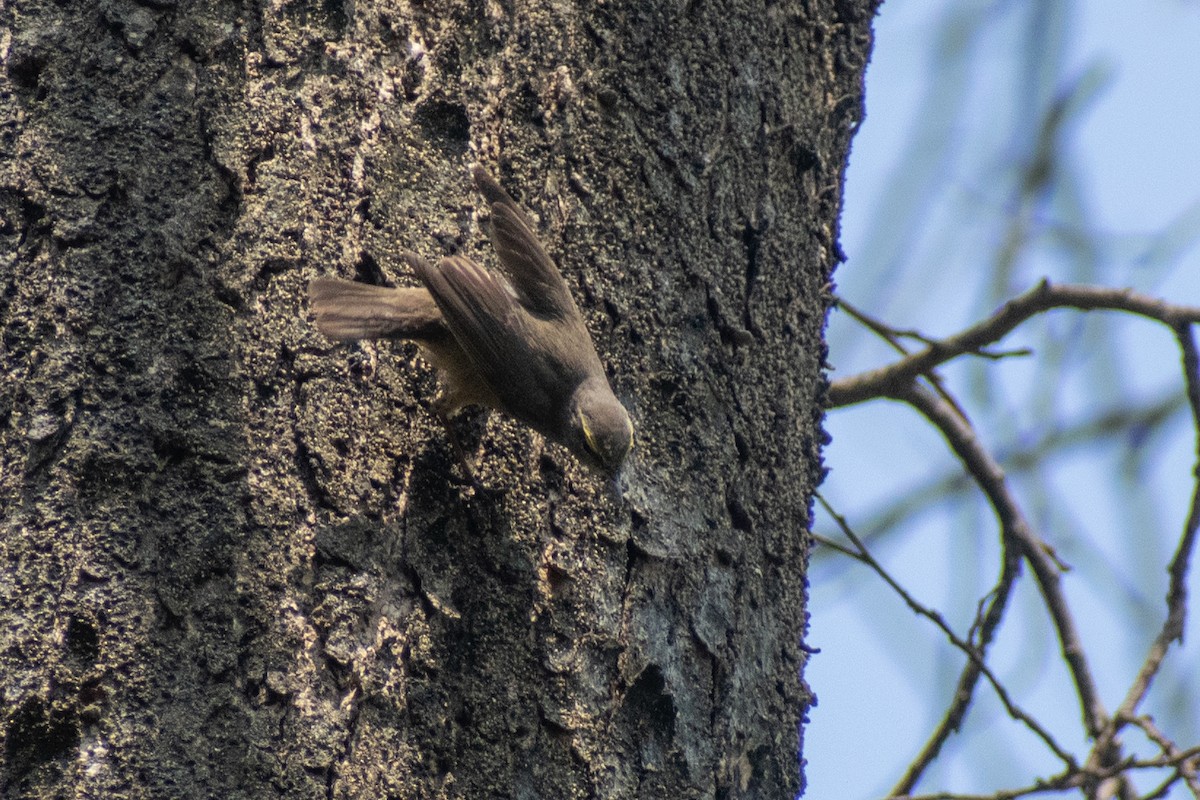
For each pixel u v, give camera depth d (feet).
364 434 22.20
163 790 19.39
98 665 19.77
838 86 28.55
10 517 20.24
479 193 23.82
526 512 23.22
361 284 22.41
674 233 24.95
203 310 21.65
